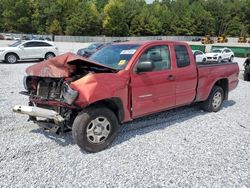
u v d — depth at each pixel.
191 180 3.61
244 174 3.78
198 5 103.62
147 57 4.93
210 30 99.75
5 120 5.75
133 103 4.70
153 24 87.44
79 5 84.88
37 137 4.88
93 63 4.24
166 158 4.20
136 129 5.43
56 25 79.50
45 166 3.87
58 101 4.21
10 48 18.06
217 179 3.64
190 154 4.36
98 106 4.35
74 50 32.34
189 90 5.80
